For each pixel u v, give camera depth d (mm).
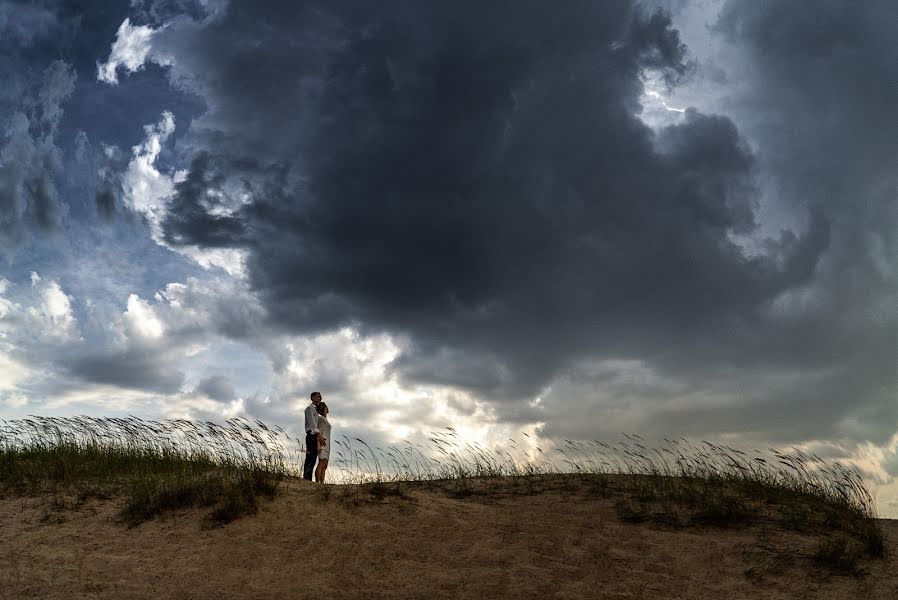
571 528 9461
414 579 7707
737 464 11766
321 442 12281
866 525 9742
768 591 7602
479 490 11859
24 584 7320
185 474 11039
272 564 8008
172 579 7570
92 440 13211
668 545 8875
